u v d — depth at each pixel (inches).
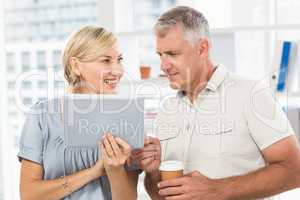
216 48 95.5
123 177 58.5
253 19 102.3
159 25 63.0
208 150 65.4
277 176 59.9
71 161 61.0
